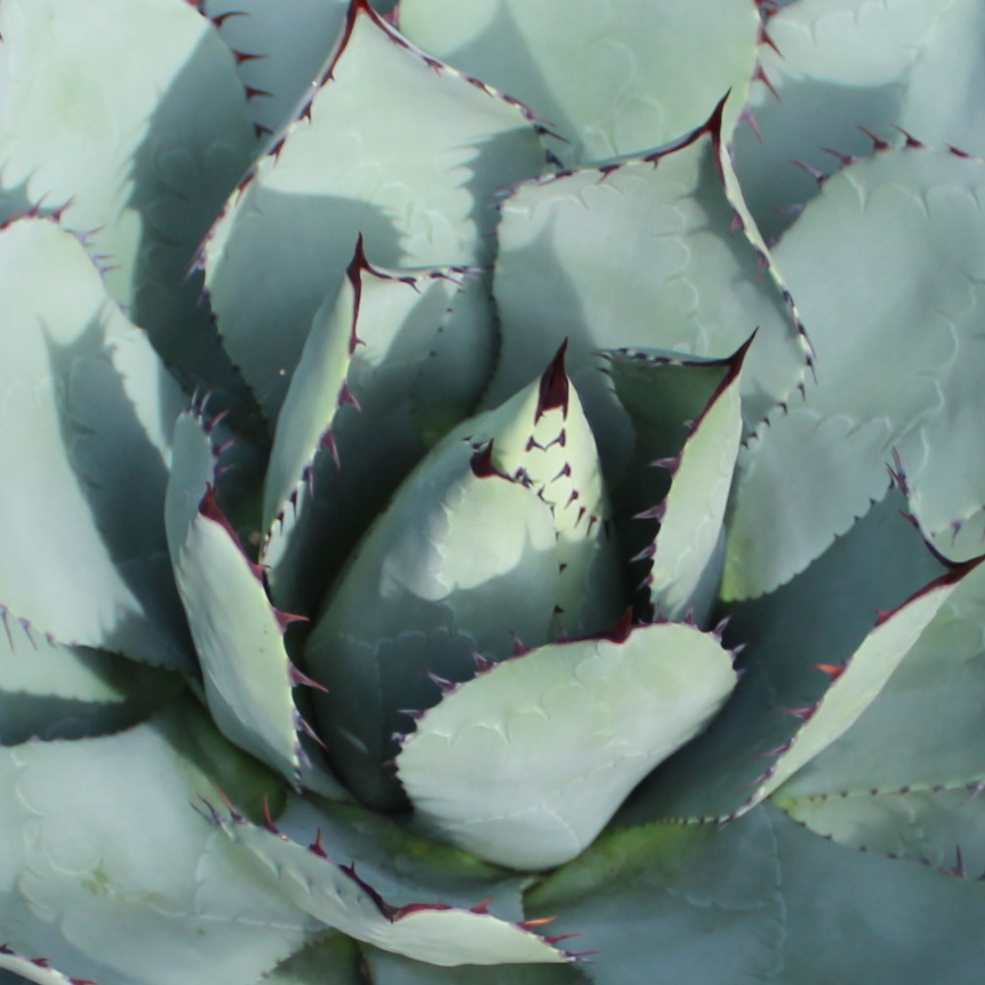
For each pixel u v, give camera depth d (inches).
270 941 41.9
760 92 46.7
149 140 45.0
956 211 43.7
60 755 42.1
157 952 41.3
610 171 43.0
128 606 43.3
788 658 43.3
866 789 43.4
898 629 40.3
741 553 44.8
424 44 46.7
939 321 44.1
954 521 44.6
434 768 40.7
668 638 39.6
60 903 41.3
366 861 41.8
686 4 45.9
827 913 42.6
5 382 42.2
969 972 42.0
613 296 44.4
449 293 44.1
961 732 43.4
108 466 43.4
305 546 43.3
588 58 46.6
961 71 46.8
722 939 42.4
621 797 42.4
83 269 42.8
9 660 43.2
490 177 45.0
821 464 44.5
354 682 42.5
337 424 43.9
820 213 44.4
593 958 42.0
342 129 43.8
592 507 42.1
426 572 41.4
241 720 41.8
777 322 43.7
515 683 39.6
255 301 44.5
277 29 47.8
